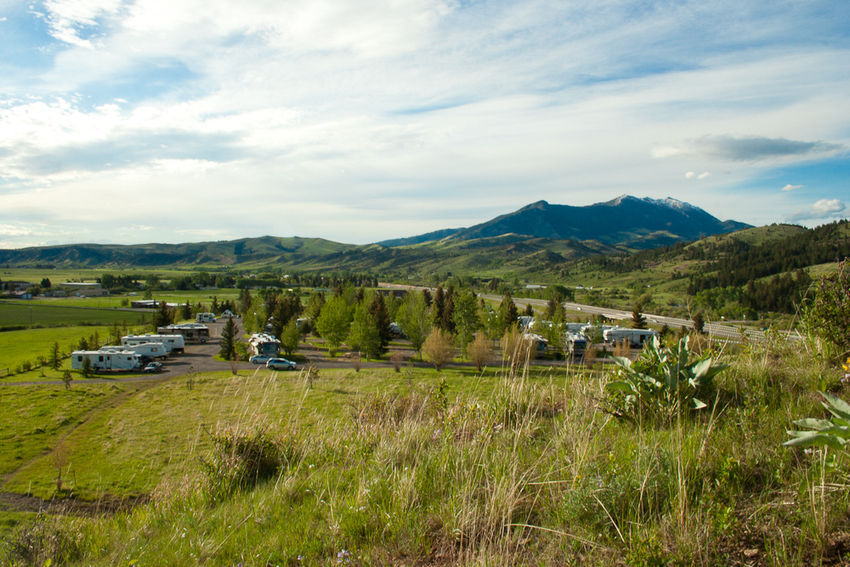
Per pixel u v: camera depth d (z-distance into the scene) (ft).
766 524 9.42
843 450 10.24
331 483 16.83
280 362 150.41
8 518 29.14
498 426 17.97
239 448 22.68
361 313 184.34
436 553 10.84
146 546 14.37
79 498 44.80
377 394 28.55
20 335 241.55
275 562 11.47
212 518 16.01
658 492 11.15
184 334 223.92
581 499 11.04
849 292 20.58
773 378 19.01
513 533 10.98
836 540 8.57
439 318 224.12
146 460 58.34
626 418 17.34
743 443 12.80
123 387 119.75
